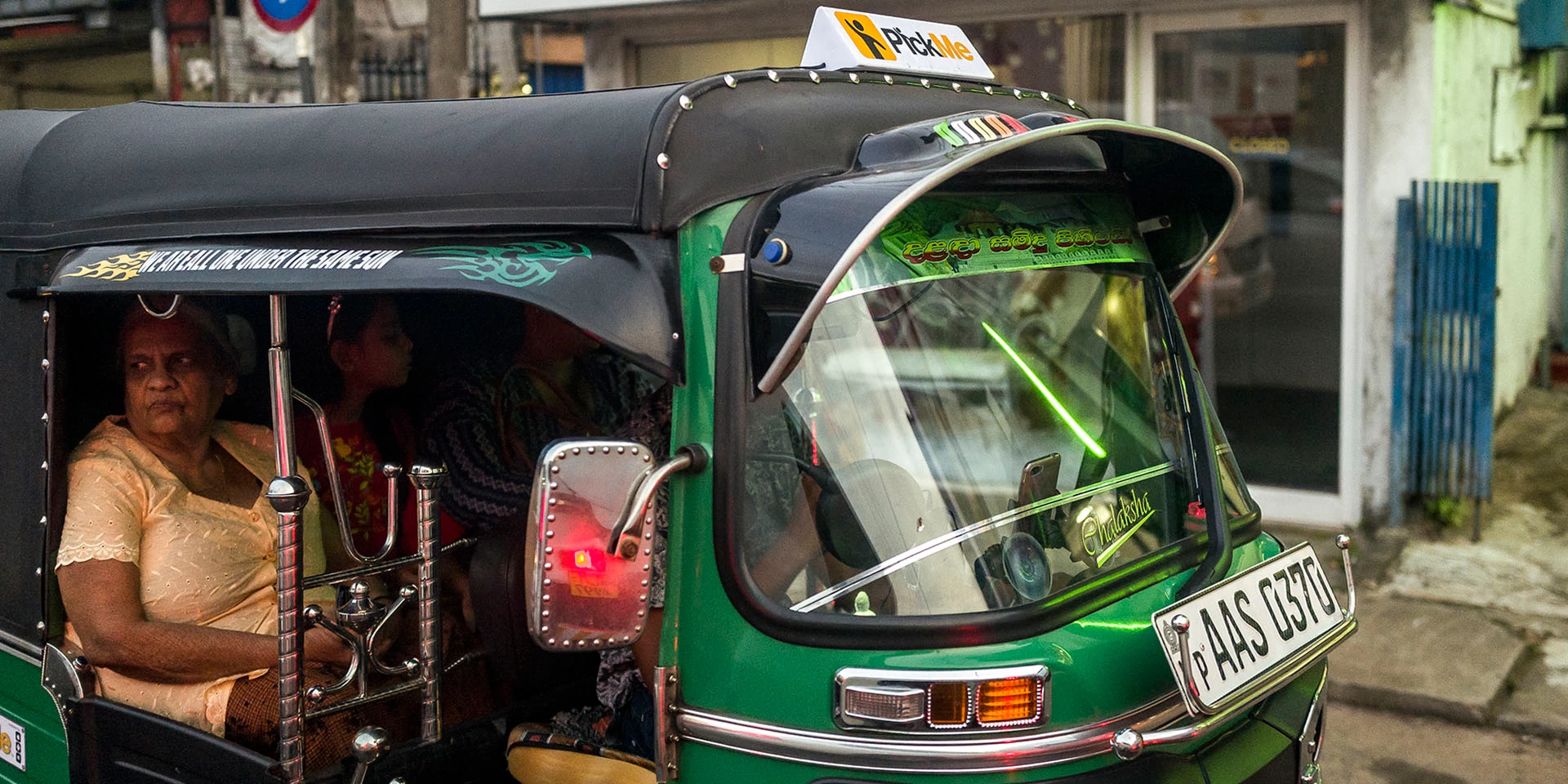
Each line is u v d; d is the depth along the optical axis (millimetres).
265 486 3082
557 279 2057
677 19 7805
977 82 2906
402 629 2979
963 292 2307
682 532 2072
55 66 11961
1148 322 2691
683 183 2090
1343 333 6555
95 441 2855
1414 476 6449
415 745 2645
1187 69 6793
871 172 2137
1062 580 2189
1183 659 2010
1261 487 6863
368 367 3211
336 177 2480
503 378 3211
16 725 3004
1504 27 7715
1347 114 6414
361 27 11945
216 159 2688
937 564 2113
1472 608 5617
